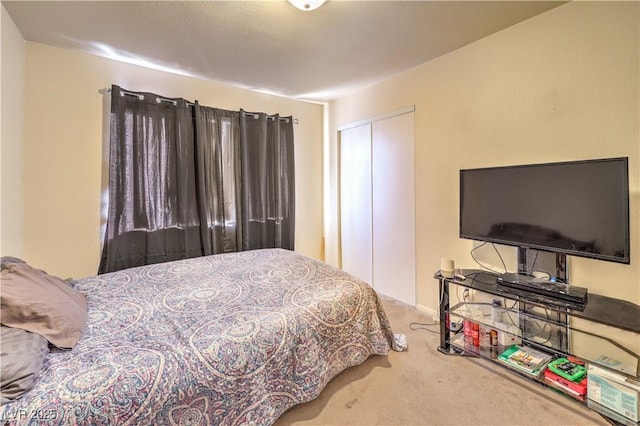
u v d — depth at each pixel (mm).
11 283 1220
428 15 1869
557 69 1810
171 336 1280
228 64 2576
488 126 2164
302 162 3762
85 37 2094
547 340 1822
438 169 2531
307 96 3535
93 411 930
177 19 1886
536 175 1720
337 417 1474
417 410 1515
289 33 2068
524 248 1849
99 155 2402
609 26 1610
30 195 2141
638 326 1282
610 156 1629
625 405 1305
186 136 2705
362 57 2467
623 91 1579
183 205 2684
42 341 1092
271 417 1337
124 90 2398
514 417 1459
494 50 2104
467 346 1938
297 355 1465
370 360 1943
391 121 2973
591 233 1505
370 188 3275
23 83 2076
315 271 2113
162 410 1051
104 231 2436
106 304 1570
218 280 1943
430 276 2652
